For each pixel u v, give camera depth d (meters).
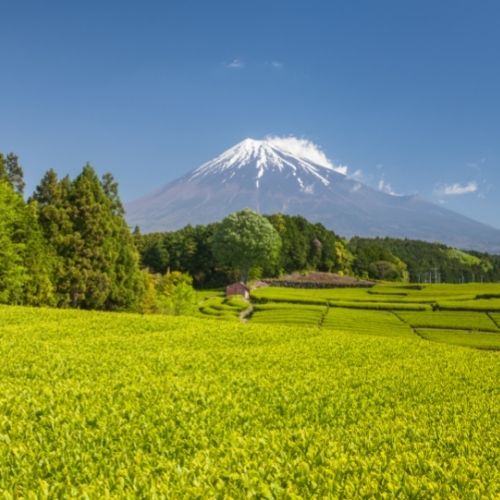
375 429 12.17
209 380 17.05
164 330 31.78
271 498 7.52
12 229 54.75
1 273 51.38
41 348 21.98
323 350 26.92
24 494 7.89
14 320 31.95
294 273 151.25
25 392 13.76
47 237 57.94
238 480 8.18
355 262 179.00
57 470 8.95
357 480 8.10
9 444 9.77
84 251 58.19
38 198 73.81
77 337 26.77
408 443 11.02
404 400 16.55
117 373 17.33
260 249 122.56
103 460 9.34
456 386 19.52
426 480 8.20
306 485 8.07
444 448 10.91
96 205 59.47
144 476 8.28
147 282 72.69
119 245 62.91
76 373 17.56
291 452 10.05
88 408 12.51
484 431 12.72
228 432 11.38
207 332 30.95
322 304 82.44
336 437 11.40
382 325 61.19
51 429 11.06
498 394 18.56
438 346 32.84
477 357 28.69
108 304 61.38
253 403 14.27
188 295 69.44
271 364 21.70
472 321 64.69
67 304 57.38
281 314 68.25
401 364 24.23
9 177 83.94
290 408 14.03
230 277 136.38
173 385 15.58
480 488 8.06
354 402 15.27
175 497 7.46
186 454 10.02
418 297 91.06
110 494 7.69
